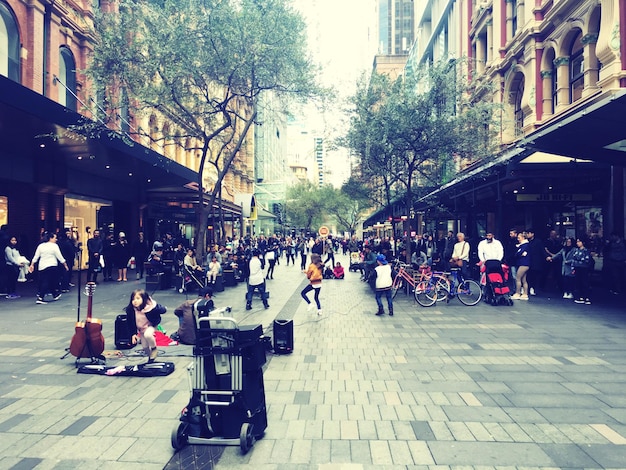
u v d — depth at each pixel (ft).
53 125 40.37
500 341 26.22
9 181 55.21
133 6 46.93
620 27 43.50
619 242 44.01
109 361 22.63
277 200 221.87
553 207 59.67
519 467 12.12
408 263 49.93
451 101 50.85
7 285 45.24
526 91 63.72
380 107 52.16
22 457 12.95
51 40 61.00
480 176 50.80
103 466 12.47
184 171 73.56
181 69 45.62
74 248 51.03
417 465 12.29
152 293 48.70
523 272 41.83
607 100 26.22
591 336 27.12
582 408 16.11
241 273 63.77
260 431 14.07
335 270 68.44
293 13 48.24
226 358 13.57
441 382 19.11
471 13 93.66
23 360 22.77
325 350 24.72
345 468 12.19
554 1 58.29
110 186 79.00
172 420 15.55
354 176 75.87
